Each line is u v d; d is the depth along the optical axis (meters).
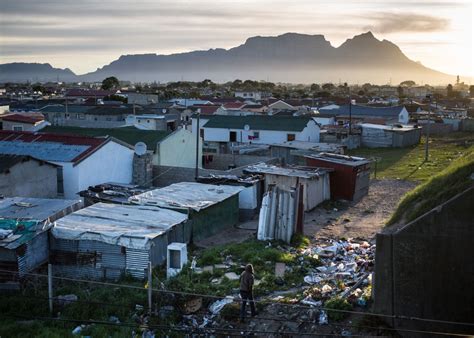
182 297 17.42
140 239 20.22
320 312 16.16
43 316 17.53
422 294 15.18
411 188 40.12
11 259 19.22
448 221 14.96
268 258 22.08
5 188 27.48
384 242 15.57
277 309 16.78
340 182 36.06
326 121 83.25
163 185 36.97
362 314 15.73
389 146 67.38
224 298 17.64
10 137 35.72
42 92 142.88
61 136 35.06
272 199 25.81
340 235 27.03
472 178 16.36
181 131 42.88
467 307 14.93
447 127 82.50
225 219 28.03
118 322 16.75
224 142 64.31
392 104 120.62
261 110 87.88
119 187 31.34
